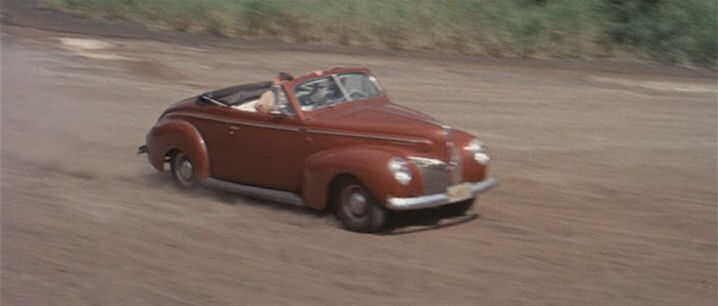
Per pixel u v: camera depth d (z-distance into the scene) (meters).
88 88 17.44
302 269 7.59
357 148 8.70
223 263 7.78
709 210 9.76
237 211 9.59
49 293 7.10
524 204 9.93
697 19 23.36
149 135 10.88
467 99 16.89
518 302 6.79
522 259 7.89
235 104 10.11
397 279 7.32
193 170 10.34
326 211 9.46
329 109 9.30
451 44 22.80
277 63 20.17
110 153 12.68
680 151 12.95
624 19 24.22
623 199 10.20
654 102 16.98
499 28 23.45
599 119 15.29
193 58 20.58
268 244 8.34
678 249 8.27
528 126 14.63
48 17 25.44
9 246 8.36
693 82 19.41
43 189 10.66
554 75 19.70
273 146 9.39
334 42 23.17
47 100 16.31
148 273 7.54
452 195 8.64
